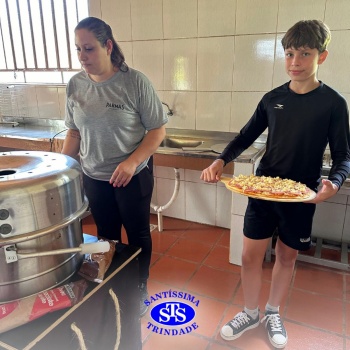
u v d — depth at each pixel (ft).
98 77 4.35
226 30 7.24
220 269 6.86
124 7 8.16
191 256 7.38
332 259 7.07
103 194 4.91
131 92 4.38
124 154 4.66
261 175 4.56
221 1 7.10
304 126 3.93
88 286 2.61
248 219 4.55
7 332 2.17
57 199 2.39
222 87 7.66
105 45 4.04
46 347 2.22
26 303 2.30
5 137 8.58
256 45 7.06
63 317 2.31
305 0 6.42
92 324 2.66
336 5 6.23
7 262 2.23
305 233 4.31
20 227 2.21
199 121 8.18
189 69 7.89
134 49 8.40
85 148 4.73
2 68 10.30
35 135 8.55
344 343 4.93
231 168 6.38
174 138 8.31
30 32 9.35
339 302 5.83
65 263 2.64
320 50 3.67
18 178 2.28
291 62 3.73
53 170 2.51
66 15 8.75
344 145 3.89
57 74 9.75
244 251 4.72
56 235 2.49
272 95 4.23
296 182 4.08
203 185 8.63
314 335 5.08
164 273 6.73
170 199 8.82
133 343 3.43
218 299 5.94
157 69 8.27
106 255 2.93
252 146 6.88
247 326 5.10
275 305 5.11
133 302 3.26
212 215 8.80
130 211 4.92
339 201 7.30
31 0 9.05
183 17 7.58
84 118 4.47
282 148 4.18
